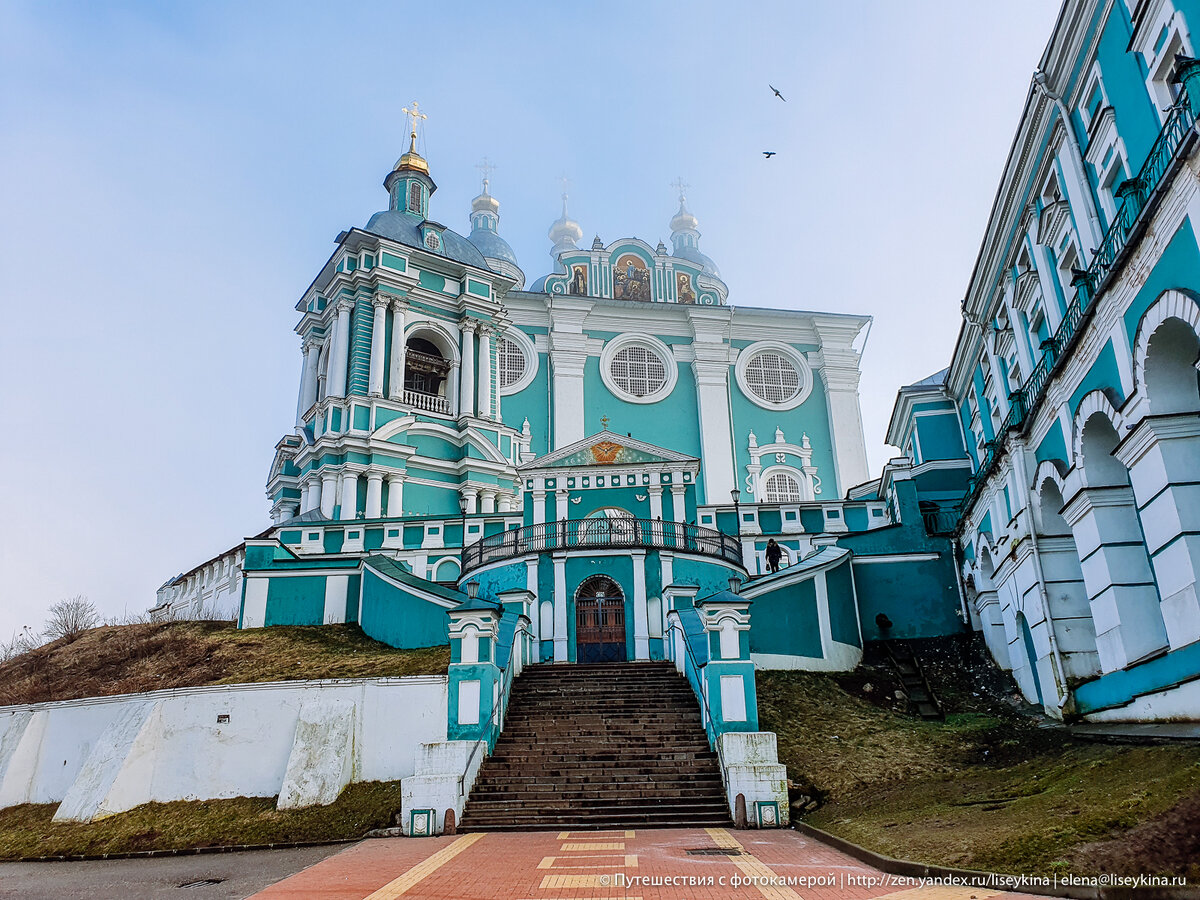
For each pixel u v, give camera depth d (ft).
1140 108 47.39
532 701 64.39
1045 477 60.18
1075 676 58.39
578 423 161.89
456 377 143.64
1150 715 45.47
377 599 95.91
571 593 85.35
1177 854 24.54
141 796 63.82
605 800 49.70
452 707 55.67
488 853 39.86
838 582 88.28
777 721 63.82
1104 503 51.03
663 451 99.81
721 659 54.70
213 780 63.62
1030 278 66.08
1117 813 28.43
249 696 65.77
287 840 51.93
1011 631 71.00
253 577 103.96
